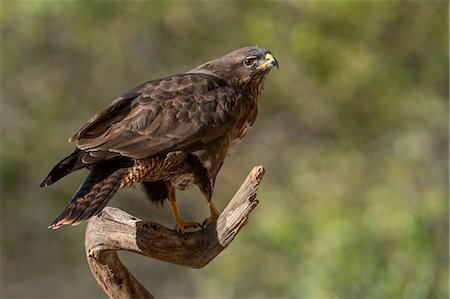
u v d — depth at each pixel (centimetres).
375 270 1482
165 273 2033
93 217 827
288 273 1705
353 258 1486
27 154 1952
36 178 1961
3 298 1989
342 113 1878
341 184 1800
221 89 901
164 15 1834
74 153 805
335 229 1505
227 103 890
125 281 849
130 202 2009
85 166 793
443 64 1806
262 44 1808
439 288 1521
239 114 902
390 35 1806
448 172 1747
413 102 1823
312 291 1483
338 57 1783
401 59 1814
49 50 1927
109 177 809
